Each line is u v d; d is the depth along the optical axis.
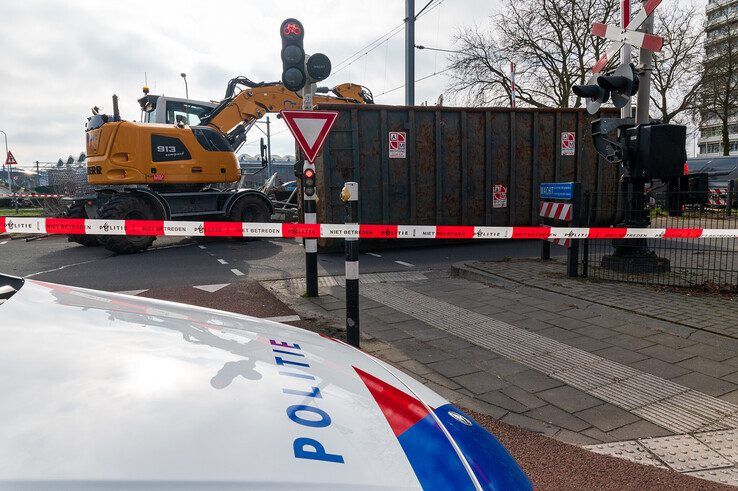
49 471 0.76
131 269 7.97
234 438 0.94
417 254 9.46
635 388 3.32
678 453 2.54
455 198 10.37
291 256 9.32
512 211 10.74
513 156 10.59
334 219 9.25
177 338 1.37
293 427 1.03
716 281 6.12
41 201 19.62
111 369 1.09
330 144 9.12
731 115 26.42
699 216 6.77
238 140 12.48
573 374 3.56
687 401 3.13
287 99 12.82
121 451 0.84
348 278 3.99
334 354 1.64
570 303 5.32
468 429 1.38
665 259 6.69
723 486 2.24
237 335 1.55
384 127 9.52
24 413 0.89
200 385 1.11
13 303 1.36
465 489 1.06
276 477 0.87
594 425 2.84
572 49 24.80
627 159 6.41
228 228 4.80
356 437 1.08
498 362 3.80
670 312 4.85
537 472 2.35
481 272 6.92
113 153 10.09
